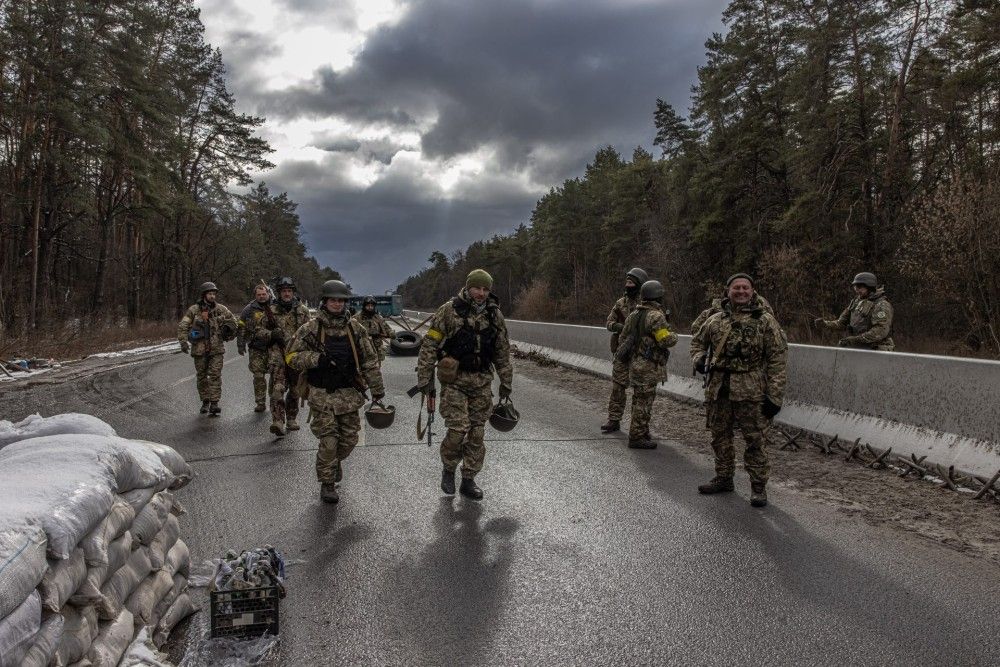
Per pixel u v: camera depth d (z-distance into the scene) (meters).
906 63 25.55
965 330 19.42
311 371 5.24
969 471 5.41
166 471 3.19
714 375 5.27
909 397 6.22
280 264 83.69
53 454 2.60
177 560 3.30
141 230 38.72
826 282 23.36
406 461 6.52
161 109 32.25
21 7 25.28
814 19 28.44
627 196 53.50
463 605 3.46
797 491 5.48
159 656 2.72
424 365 5.35
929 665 2.87
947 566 3.92
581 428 8.23
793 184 31.48
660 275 40.94
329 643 3.08
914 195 26.11
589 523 4.72
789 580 3.74
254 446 7.20
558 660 2.94
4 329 18.28
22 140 26.42
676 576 3.81
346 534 4.51
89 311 33.25
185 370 14.73
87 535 2.36
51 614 2.07
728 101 35.16
